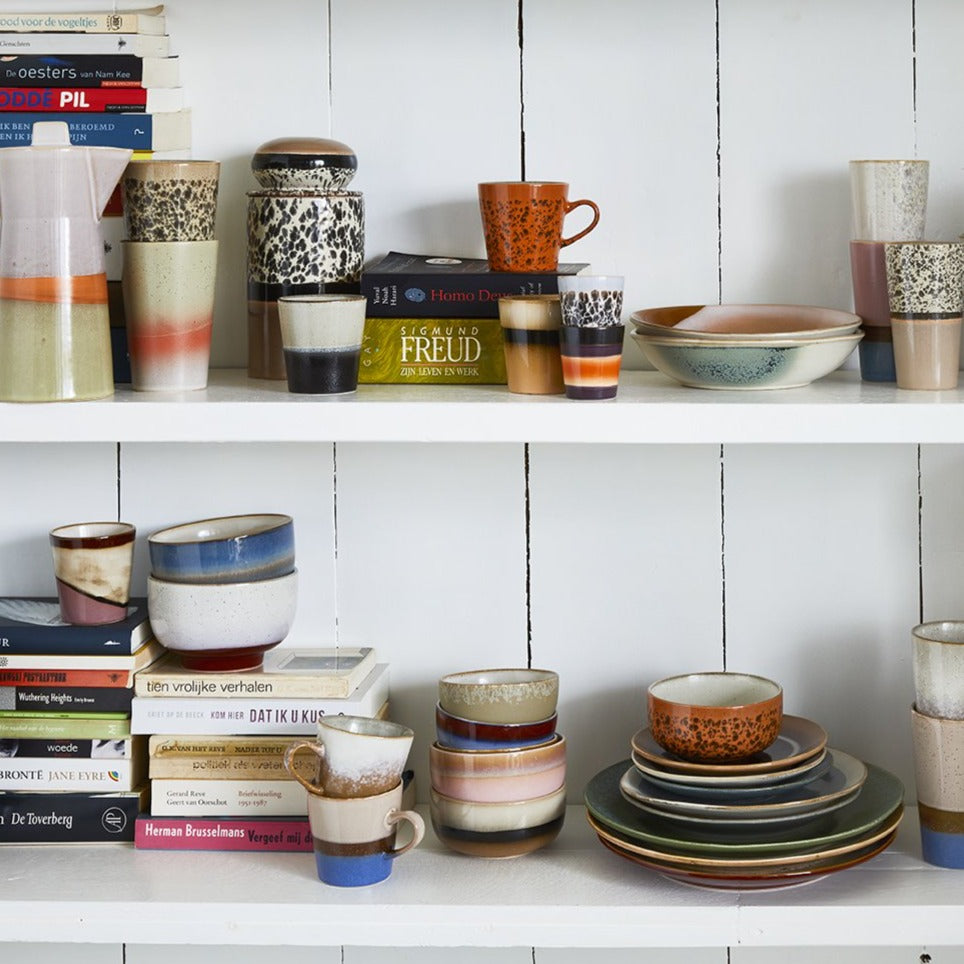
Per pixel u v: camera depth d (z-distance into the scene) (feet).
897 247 3.77
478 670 4.21
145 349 3.80
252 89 4.29
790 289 4.29
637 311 4.21
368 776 3.76
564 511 4.38
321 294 3.97
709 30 4.21
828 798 3.74
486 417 3.59
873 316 3.93
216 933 3.69
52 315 3.60
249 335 4.08
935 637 4.02
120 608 4.10
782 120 4.23
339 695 4.02
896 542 4.34
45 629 4.02
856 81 4.21
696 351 3.73
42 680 4.03
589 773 4.44
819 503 4.35
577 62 4.24
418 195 4.31
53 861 3.97
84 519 4.44
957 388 3.85
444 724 3.98
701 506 4.36
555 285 3.91
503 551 4.40
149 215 3.76
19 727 4.04
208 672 4.07
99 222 3.69
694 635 4.40
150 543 4.08
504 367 3.97
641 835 3.72
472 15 4.24
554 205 3.90
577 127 4.26
